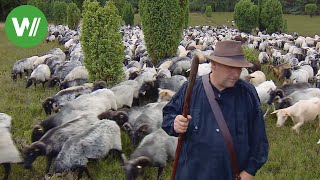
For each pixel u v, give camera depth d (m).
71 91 11.39
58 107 10.95
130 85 11.41
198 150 3.69
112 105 10.02
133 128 8.70
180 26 17.20
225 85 3.60
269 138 9.20
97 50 12.41
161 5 16.30
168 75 13.92
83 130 7.99
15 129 9.74
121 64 12.79
